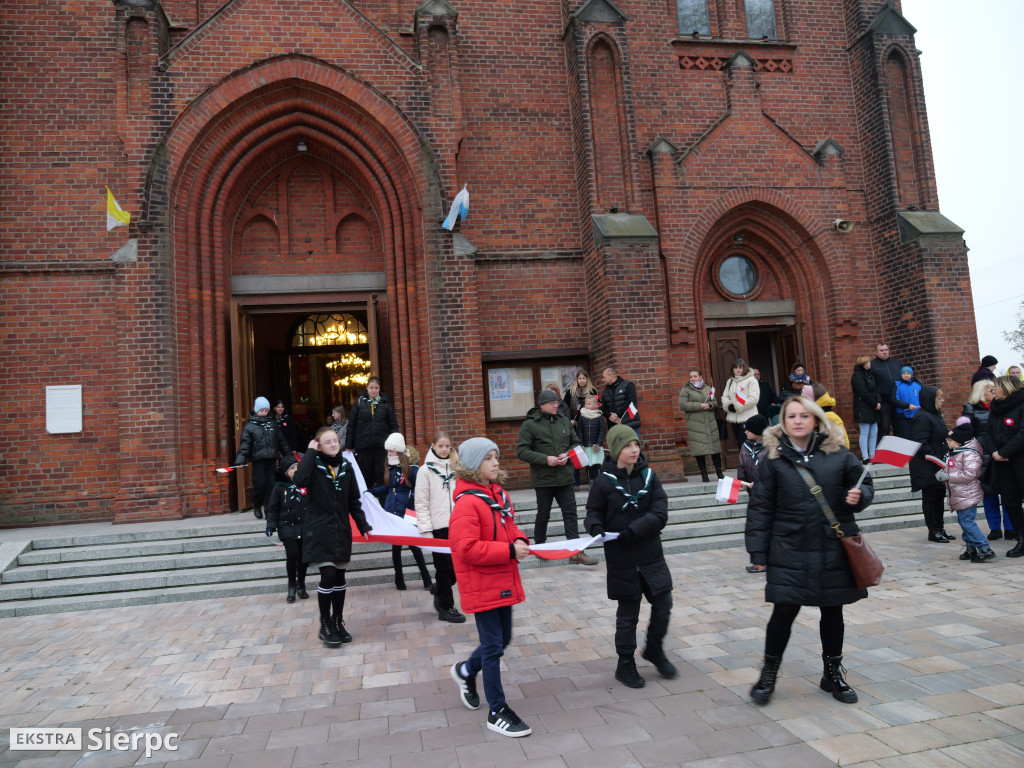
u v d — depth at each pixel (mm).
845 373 12484
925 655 4523
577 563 7926
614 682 4301
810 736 3467
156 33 10352
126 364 9797
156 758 3545
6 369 10336
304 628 5941
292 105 10859
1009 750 3248
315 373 14539
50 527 10109
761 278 13086
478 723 3793
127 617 6688
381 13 12062
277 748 3600
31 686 4758
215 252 10711
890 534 8703
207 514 10047
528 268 11984
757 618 5516
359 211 11750
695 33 12898
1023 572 6520
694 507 9531
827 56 13398
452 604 5965
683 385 11922
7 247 10484
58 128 10789
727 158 12500
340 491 5449
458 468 3936
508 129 12172
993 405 7266
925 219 12320
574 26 11828
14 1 10898
